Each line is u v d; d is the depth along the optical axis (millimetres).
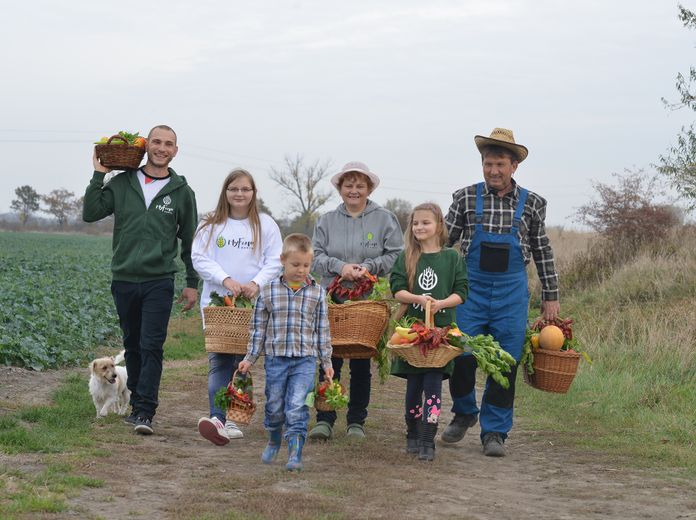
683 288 16234
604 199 22172
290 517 4984
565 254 22438
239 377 6570
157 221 7781
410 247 7203
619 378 10938
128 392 8625
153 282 7727
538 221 7688
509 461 7211
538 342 7750
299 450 6234
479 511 5410
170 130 7887
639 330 13648
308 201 79500
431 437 6910
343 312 7125
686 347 11641
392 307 7648
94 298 18688
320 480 5977
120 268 7738
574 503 5738
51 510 4875
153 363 7566
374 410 9523
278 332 6371
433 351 6738
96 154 7789
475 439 8250
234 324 7074
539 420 9312
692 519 5340
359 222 7816
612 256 20781
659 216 21453
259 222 7492
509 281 7551
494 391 7535
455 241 7809
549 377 7684
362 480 6035
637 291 16906
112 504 5164
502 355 7004
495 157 7461
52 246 59438
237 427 7574
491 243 7547
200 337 16219
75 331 14148
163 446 6961
